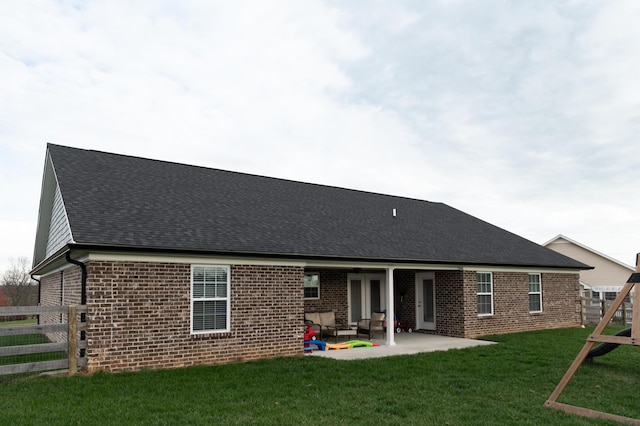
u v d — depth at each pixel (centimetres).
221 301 1221
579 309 2286
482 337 1750
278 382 955
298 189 2020
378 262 1522
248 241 1288
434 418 723
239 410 752
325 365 1142
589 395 883
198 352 1161
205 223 1318
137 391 866
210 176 1783
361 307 1983
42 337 1839
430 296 1933
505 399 839
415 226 2022
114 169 1502
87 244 1006
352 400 822
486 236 2214
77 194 1232
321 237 1511
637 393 903
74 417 700
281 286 1320
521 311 1983
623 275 3672
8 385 898
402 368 1109
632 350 1389
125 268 1077
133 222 1176
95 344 1027
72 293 1280
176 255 1143
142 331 1087
